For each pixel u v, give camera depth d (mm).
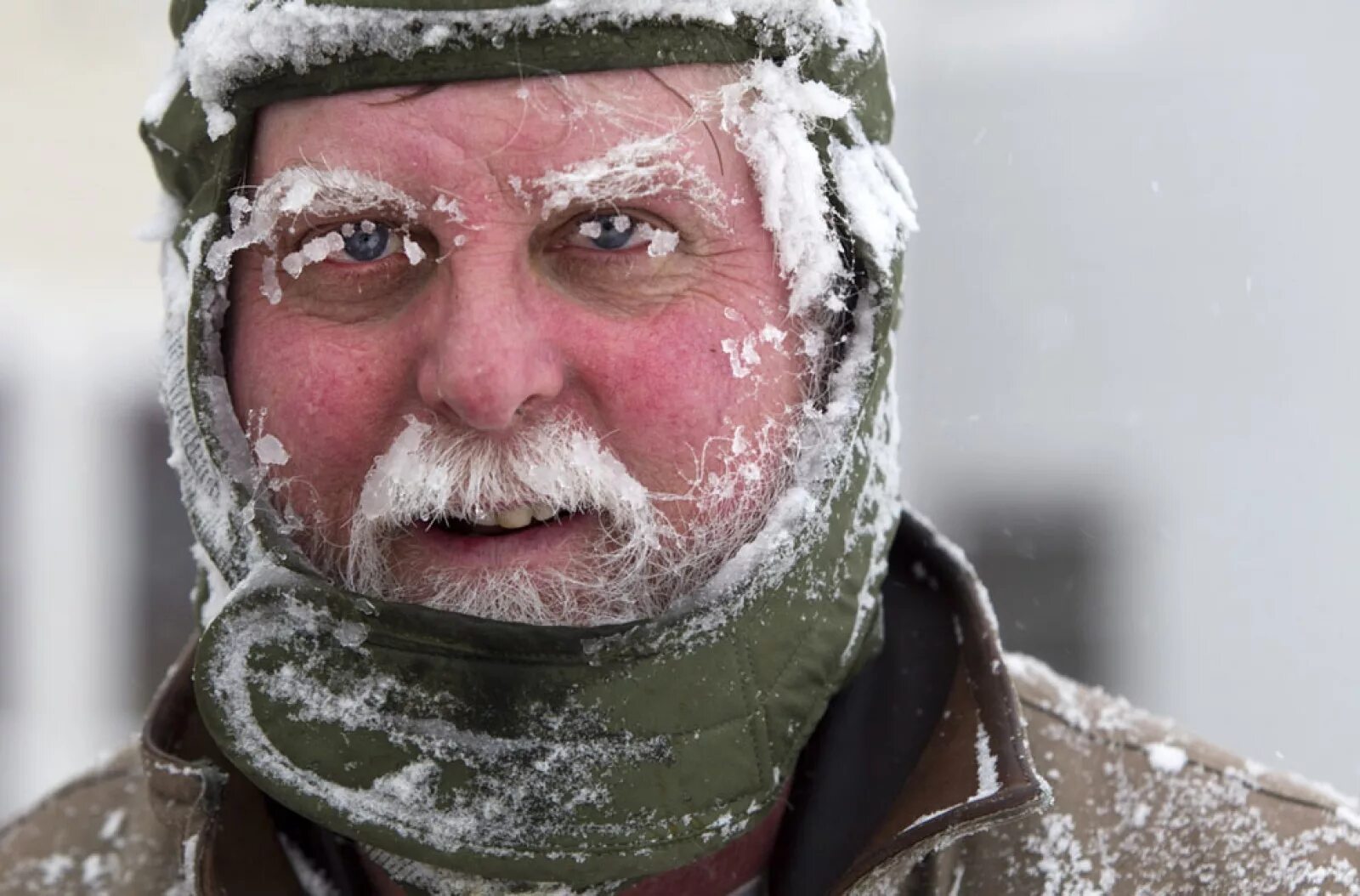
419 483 2475
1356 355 7465
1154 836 2730
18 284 8398
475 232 2406
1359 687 7438
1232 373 7645
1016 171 7797
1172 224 7664
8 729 8398
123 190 8555
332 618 2451
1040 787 2348
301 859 2863
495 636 2408
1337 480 7504
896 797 2676
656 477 2543
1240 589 7637
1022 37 7781
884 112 2789
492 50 2350
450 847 2389
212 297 2596
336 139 2434
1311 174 7488
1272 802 2738
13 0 8336
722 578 2471
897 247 2641
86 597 8555
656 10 2371
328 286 2564
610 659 2430
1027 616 7871
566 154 2383
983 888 2711
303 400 2555
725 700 2486
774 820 2734
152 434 8641
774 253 2562
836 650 2615
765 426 2572
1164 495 7715
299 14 2375
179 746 2846
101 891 3184
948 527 7922
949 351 7906
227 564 2633
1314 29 7469
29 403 8453
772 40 2504
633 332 2502
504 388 2396
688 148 2455
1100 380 7789
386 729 2438
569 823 2406
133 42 8508
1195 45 7637
